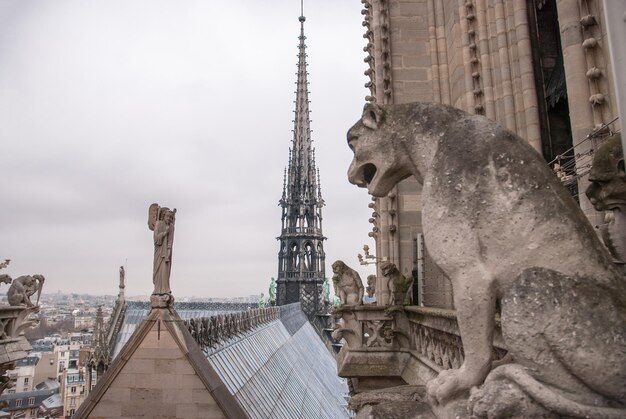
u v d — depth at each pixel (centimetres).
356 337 1209
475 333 306
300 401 2922
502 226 305
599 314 263
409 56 1521
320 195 9206
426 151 368
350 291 1259
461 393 309
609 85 659
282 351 3619
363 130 407
